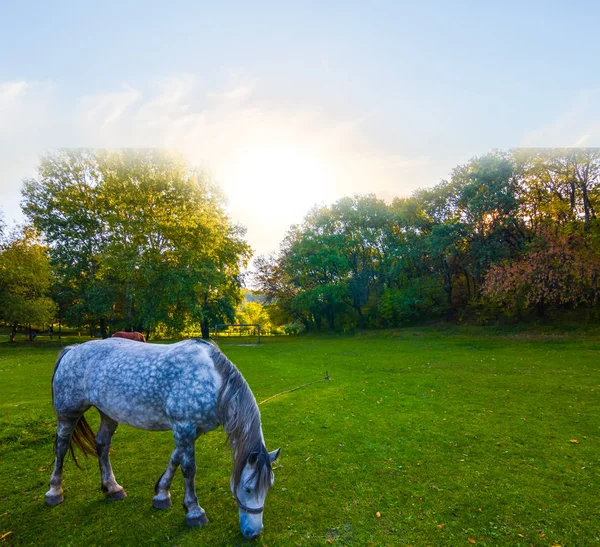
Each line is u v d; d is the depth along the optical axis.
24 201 25.44
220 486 4.35
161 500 3.77
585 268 17.92
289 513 3.75
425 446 5.52
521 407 7.39
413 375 11.05
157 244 23.91
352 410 7.46
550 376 10.10
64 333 38.56
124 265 22.05
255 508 3.06
